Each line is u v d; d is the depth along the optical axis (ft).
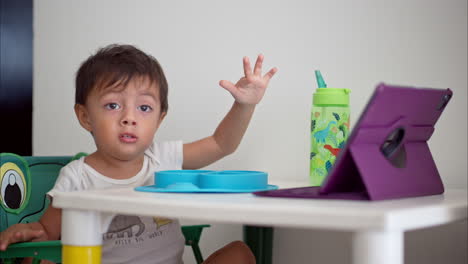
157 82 4.04
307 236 4.68
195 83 5.01
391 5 4.35
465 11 4.12
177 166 4.42
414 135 2.83
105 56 4.02
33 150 5.65
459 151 4.17
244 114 4.22
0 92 5.73
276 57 4.72
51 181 4.50
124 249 4.00
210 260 4.08
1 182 4.07
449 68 4.17
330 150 3.39
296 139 4.66
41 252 3.31
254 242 4.72
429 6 4.23
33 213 4.34
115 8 5.32
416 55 4.28
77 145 5.45
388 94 2.41
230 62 4.88
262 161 4.78
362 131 2.44
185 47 5.04
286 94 4.69
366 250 2.07
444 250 4.24
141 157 4.29
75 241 2.64
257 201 2.42
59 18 5.56
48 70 5.59
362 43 4.44
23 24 5.72
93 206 2.58
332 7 4.53
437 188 2.94
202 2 4.97
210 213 2.28
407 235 4.37
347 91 3.39
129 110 3.88
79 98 4.13
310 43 4.61
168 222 4.18
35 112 5.64
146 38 5.20
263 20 4.76
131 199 2.48
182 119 5.05
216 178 2.88
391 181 2.57
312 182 3.45
